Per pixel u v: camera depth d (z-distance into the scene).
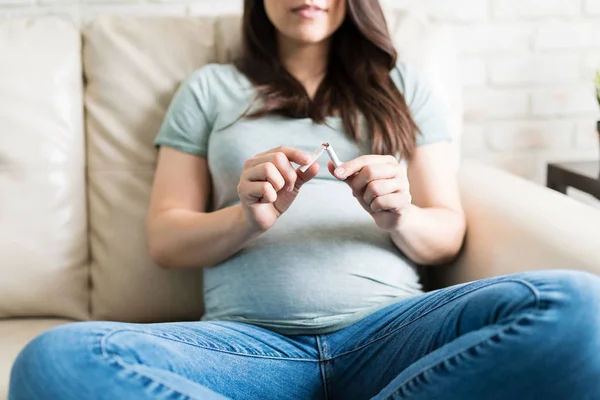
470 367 0.69
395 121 1.13
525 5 1.57
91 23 1.31
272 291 0.99
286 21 1.15
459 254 1.14
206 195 1.19
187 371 0.78
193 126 1.18
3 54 1.22
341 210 1.06
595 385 0.67
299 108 1.14
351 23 1.20
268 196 0.89
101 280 1.23
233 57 1.29
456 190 1.17
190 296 1.22
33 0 1.48
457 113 1.35
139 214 1.23
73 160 1.25
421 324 0.85
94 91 1.27
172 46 1.29
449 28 1.39
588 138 1.63
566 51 1.59
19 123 1.21
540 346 0.66
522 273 0.76
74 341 0.69
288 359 0.93
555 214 1.00
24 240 1.19
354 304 0.99
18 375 0.69
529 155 1.64
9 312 1.21
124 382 0.68
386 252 1.06
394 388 0.74
